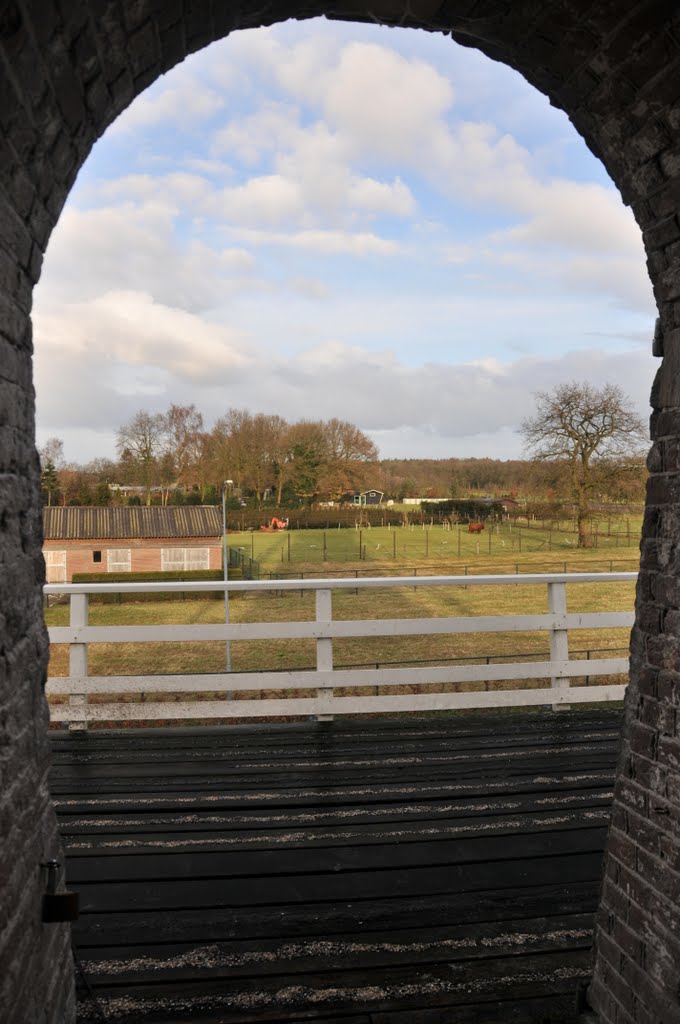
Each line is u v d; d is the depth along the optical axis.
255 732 4.27
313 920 2.46
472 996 2.11
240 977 2.18
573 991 2.13
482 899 2.58
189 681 4.23
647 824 1.88
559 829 3.09
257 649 14.39
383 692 9.37
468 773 3.65
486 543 35.25
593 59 1.81
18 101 1.32
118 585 4.17
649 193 1.90
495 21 1.88
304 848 2.93
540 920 2.46
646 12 1.60
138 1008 2.05
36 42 1.29
